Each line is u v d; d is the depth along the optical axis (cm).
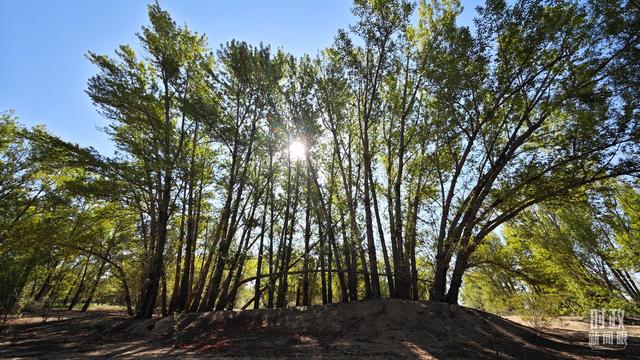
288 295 2714
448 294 1470
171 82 1991
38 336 1451
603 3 1243
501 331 1209
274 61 1884
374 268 1561
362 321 1311
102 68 1803
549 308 1330
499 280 2112
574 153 1333
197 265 2633
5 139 2350
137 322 1598
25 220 2058
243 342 1159
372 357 905
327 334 1240
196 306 1739
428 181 1895
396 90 1861
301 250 2308
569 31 1321
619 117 1225
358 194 2028
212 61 2064
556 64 1466
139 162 1783
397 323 1260
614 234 1714
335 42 1727
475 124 1639
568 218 1916
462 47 1503
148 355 1009
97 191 1612
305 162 2145
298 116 1869
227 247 1734
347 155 1936
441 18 1666
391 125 1864
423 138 1714
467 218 1484
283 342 1142
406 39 1734
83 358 967
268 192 2114
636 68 1180
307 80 1858
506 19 1411
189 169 1784
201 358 934
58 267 2878
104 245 2197
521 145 1591
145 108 1781
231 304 2098
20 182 2389
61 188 2017
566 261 1903
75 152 1558
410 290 1673
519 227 2077
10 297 1491
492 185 1552
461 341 1086
